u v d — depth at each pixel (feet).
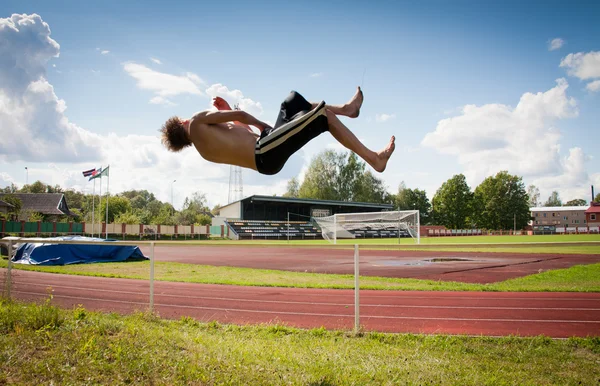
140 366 14.15
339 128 10.59
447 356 18.57
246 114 11.04
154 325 23.86
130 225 170.71
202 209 306.96
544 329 24.89
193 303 33.50
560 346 20.58
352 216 201.05
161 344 17.10
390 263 73.26
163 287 42.42
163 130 11.76
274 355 17.13
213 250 123.03
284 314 29.32
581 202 521.65
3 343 15.83
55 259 66.90
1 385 12.29
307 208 244.22
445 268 63.36
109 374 13.57
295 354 17.70
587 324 26.22
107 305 32.55
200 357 15.66
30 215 180.45
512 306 31.91
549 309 30.76
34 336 17.10
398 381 14.26
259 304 33.06
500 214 320.70
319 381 13.85
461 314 29.09
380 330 24.70
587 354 19.30
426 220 360.28
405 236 223.51
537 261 74.54
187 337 19.70
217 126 11.01
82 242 27.61
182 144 11.68
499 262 73.15
